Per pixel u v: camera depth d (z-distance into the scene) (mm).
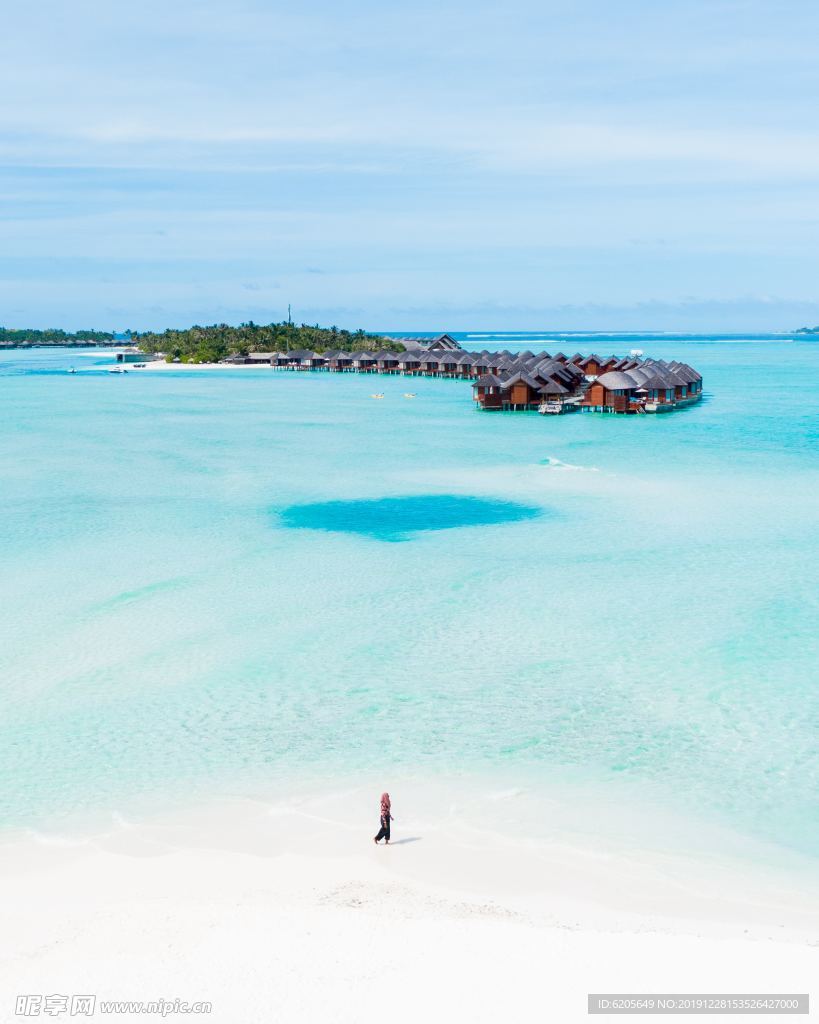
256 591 31828
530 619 28797
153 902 15203
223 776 19609
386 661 25625
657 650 26141
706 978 12875
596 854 16562
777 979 12844
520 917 14641
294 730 21641
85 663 25594
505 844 16922
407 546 37781
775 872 16047
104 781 19438
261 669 25156
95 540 39000
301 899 15188
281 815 18062
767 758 20078
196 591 31797
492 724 21812
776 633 27281
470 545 37844
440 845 16938
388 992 12594
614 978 12875
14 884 15844
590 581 32625
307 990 12656
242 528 41188
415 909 14828
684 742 20828
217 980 12914
